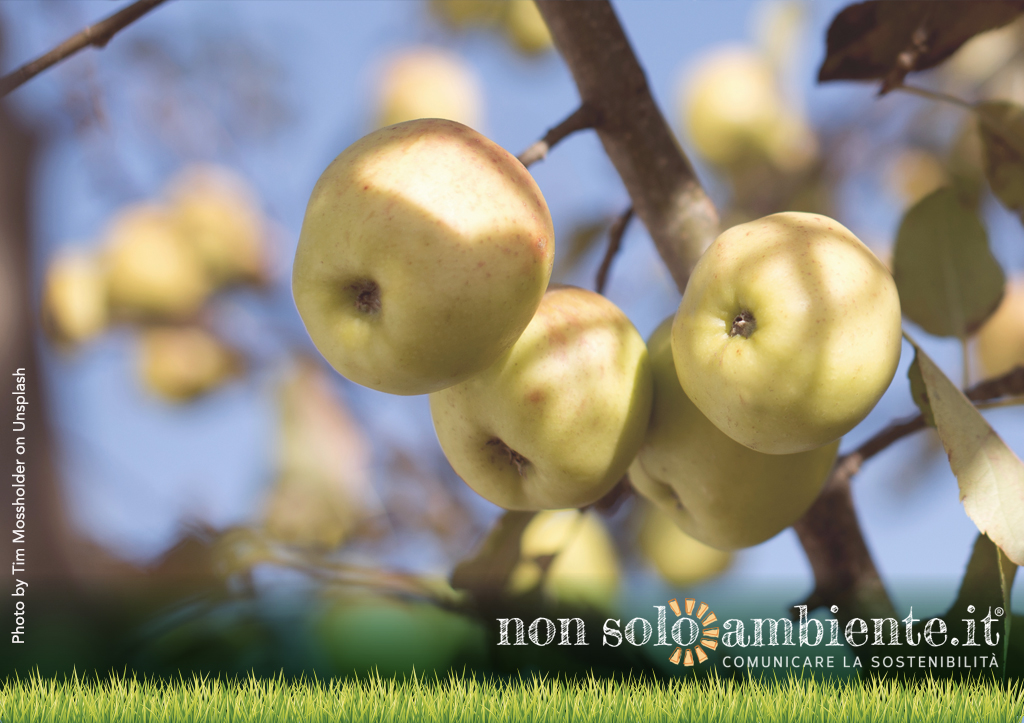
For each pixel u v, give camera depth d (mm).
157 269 2418
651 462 1419
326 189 1361
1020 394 1459
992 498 1368
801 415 1353
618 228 1456
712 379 1360
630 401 1394
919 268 1509
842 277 1354
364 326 1358
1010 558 1362
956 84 2176
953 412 1380
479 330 1354
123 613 1501
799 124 2289
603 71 1413
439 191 1351
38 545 1561
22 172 1770
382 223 1348
